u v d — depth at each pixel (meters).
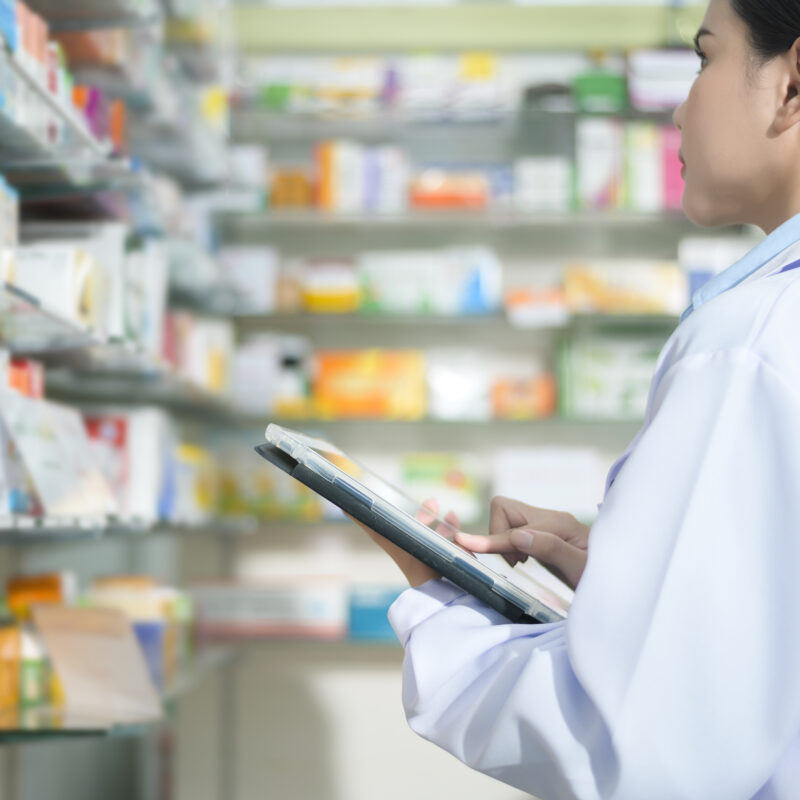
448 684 0.78
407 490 3.83
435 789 4.02
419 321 4.05
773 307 0.70
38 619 1.93
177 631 2.80
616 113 3.90
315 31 4.20
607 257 4.19
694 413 0.70
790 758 0.70
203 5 2.89
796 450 0.66
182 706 4.06
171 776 3.93
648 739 0.64
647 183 3.90
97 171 2.06
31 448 1.77
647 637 0.66
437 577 0.88
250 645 3.94
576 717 0.69
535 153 4.13
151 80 2.49
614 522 0.69
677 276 3.87
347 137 4.11
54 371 2.49
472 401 3.94
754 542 0.66
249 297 3.91
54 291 1.88
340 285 3.93
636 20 4.18
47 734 1.72
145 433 2.58
